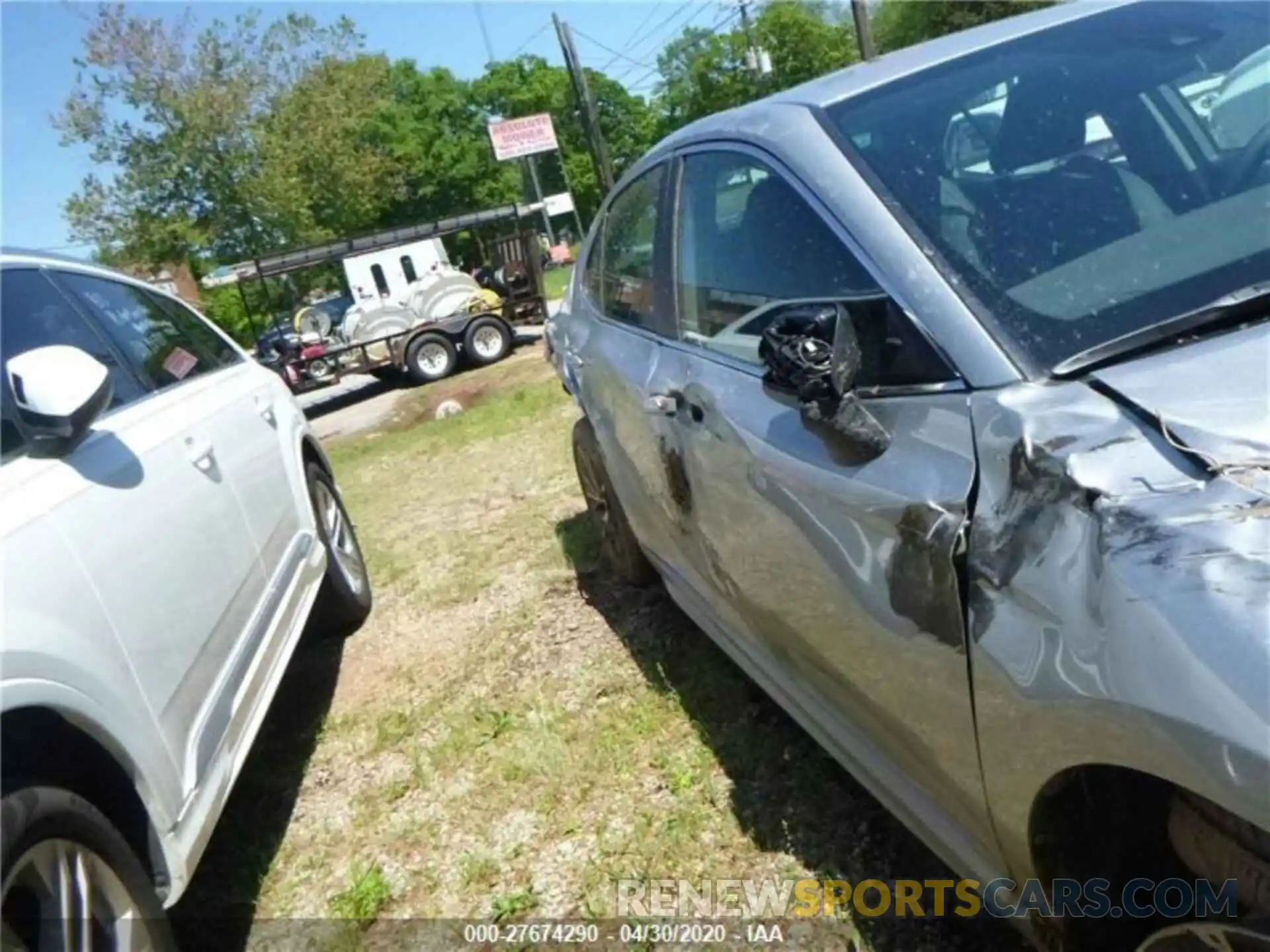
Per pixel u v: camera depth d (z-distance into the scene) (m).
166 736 2.30
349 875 2.86
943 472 1.70
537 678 3.66
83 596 2.11
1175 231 1.87
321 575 4.12
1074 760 1.44
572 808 2.89
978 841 1.83
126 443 2.66
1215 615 1.23
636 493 3.41
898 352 1.88
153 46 27.20
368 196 31.83
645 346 3.10
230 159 28.27
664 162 3.16
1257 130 2.10
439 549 5.52
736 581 2.59
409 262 17.30
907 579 1.74
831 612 2.04
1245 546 1.26
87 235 28.30
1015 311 1.78
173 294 4.21
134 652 2.24
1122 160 2.05
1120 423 1.51
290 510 3.92
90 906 1.87
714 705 3.17
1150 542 1.33
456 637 4.24
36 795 1.77
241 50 28.66
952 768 1.78
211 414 3.41
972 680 1.62
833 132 2.25
